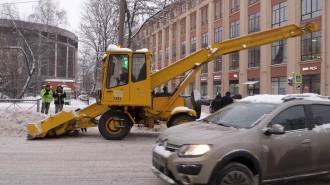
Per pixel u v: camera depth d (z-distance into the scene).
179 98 11.55
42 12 40.34
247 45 11.73
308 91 30.47
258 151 4.89
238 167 4.71
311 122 5.48
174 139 5.04
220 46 11.63
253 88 38.44
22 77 39.59
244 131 4.98
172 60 60.59
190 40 54.47
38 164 7.25
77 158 7.93
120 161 7.66
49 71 50.44
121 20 18.34
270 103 5.67
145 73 10.78
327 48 28.47
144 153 8.66
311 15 30.42
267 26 36.09
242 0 40.44
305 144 5.27
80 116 11.25
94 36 35.09
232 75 42.84
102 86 10.91
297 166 5.22
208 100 41.84
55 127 10.95
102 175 6.42
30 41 39.22
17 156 8.06
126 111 10.94
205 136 4.88
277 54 35.00
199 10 51.38
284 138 5.14
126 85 10.67
